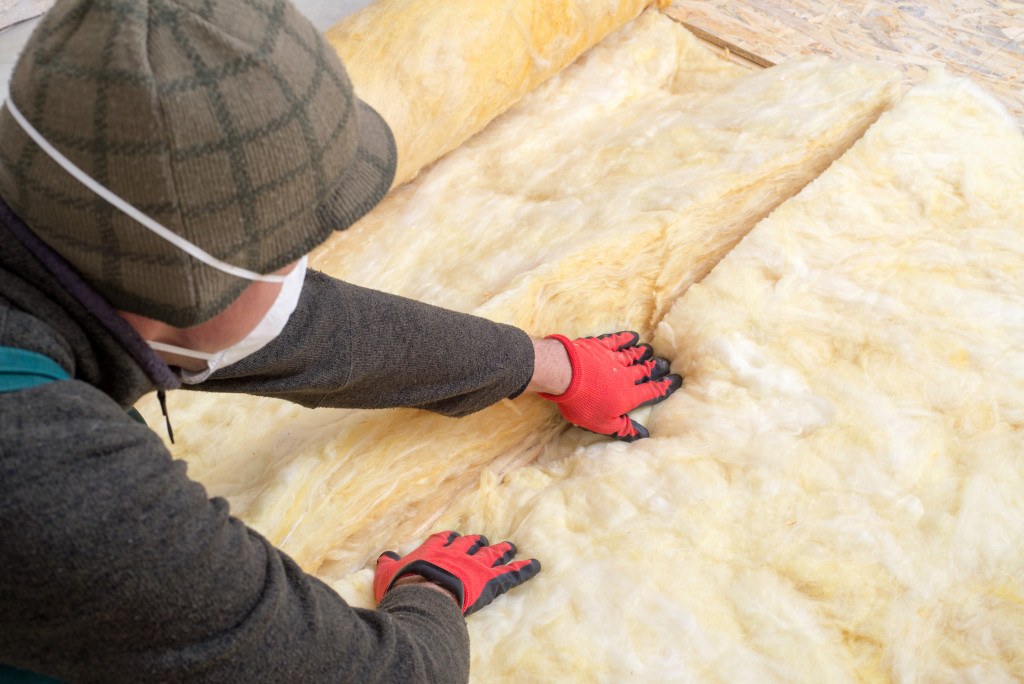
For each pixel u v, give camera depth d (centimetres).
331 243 204
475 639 138
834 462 151
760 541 144
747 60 236
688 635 134
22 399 59
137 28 56
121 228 59
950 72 221
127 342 69
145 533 60
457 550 142
